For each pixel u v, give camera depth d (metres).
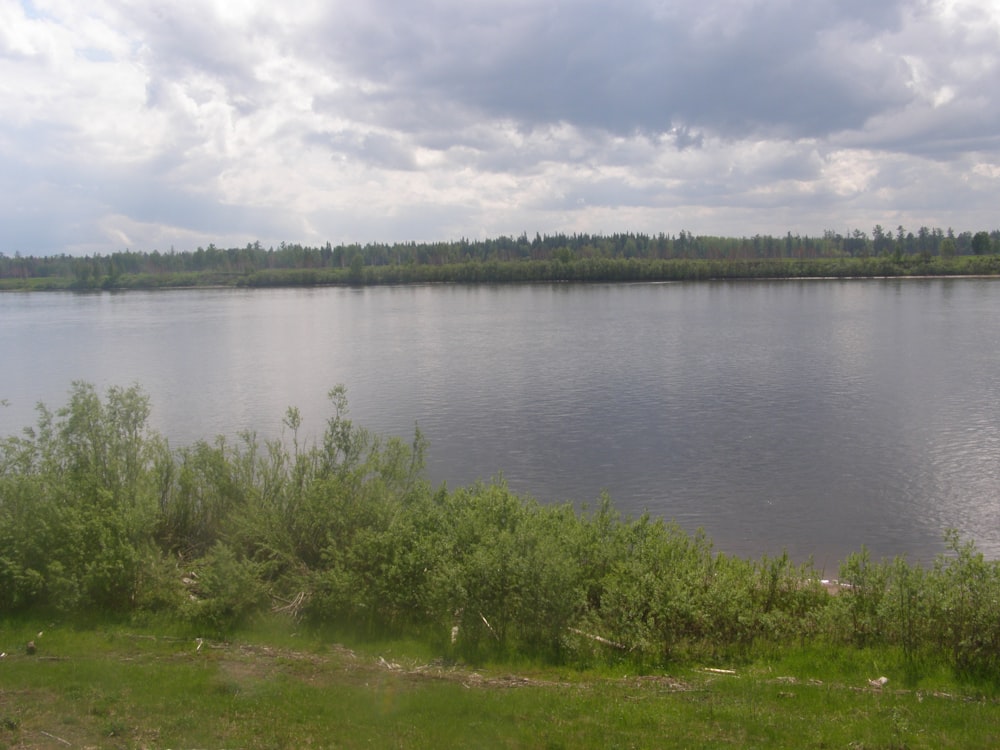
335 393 17.41
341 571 11.34
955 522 21.20
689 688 9.48
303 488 13.26
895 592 10.88
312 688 9.03
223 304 120.50
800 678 9.89
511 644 10.71
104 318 95.19
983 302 88.56
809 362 48.06
